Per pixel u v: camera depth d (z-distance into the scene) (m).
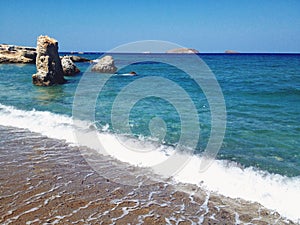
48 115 11.92
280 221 4.89
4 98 15.68
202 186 6.08
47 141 8.86
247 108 13.34
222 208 5.26
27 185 5.96
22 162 7.20
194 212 5.12
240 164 7.07
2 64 46.66
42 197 5.50
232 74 33.09
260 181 6.23
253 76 30.44
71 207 5.18
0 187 5.85
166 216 4.97
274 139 8.88
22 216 4.86
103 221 4.79
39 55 21.42
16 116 11.77
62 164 7.12
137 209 5.18
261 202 5.46
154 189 5.94
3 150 8.05
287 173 6.58
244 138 8.98
